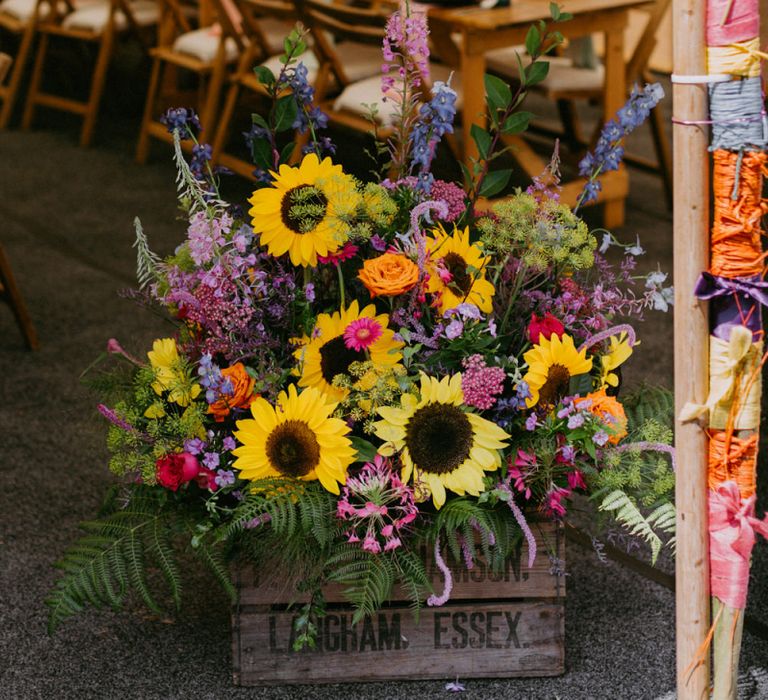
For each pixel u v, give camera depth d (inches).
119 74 249.4
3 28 264.5
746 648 79.6
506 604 74.0
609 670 76.8
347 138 201.3
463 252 71.5
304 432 67.4
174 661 78.7
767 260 71.0
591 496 69.9
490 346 71.3
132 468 71.3
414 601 69.7
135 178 200.8
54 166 208.8
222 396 69.4
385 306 74.4
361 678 74.9
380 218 71.0
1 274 130.6
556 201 75.7
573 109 188.5
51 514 98.4
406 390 68.8
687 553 62.9
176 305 74.4
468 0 154.1
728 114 56.6
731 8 55.2
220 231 69.7
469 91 151.1
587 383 70.6
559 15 72.9
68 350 133.0
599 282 77.7
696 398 60.7
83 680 77.2
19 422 115.5
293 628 74.1
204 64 198.1
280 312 70.9
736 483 61.6
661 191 185.6
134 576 68.9
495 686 74.9
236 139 212.8
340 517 67.9
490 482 68.9
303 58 182.4
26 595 86.7
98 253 164.6
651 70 260.1
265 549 69.4
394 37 72.7
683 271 59.3
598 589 86.4
